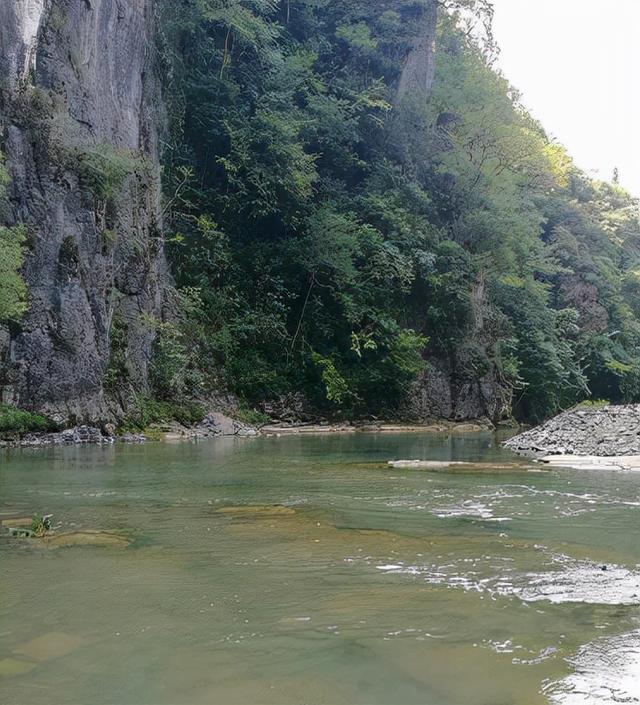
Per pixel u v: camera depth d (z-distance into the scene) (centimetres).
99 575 462
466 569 491
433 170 3950
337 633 353
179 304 2453
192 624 366
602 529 656
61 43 1833
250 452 1561
